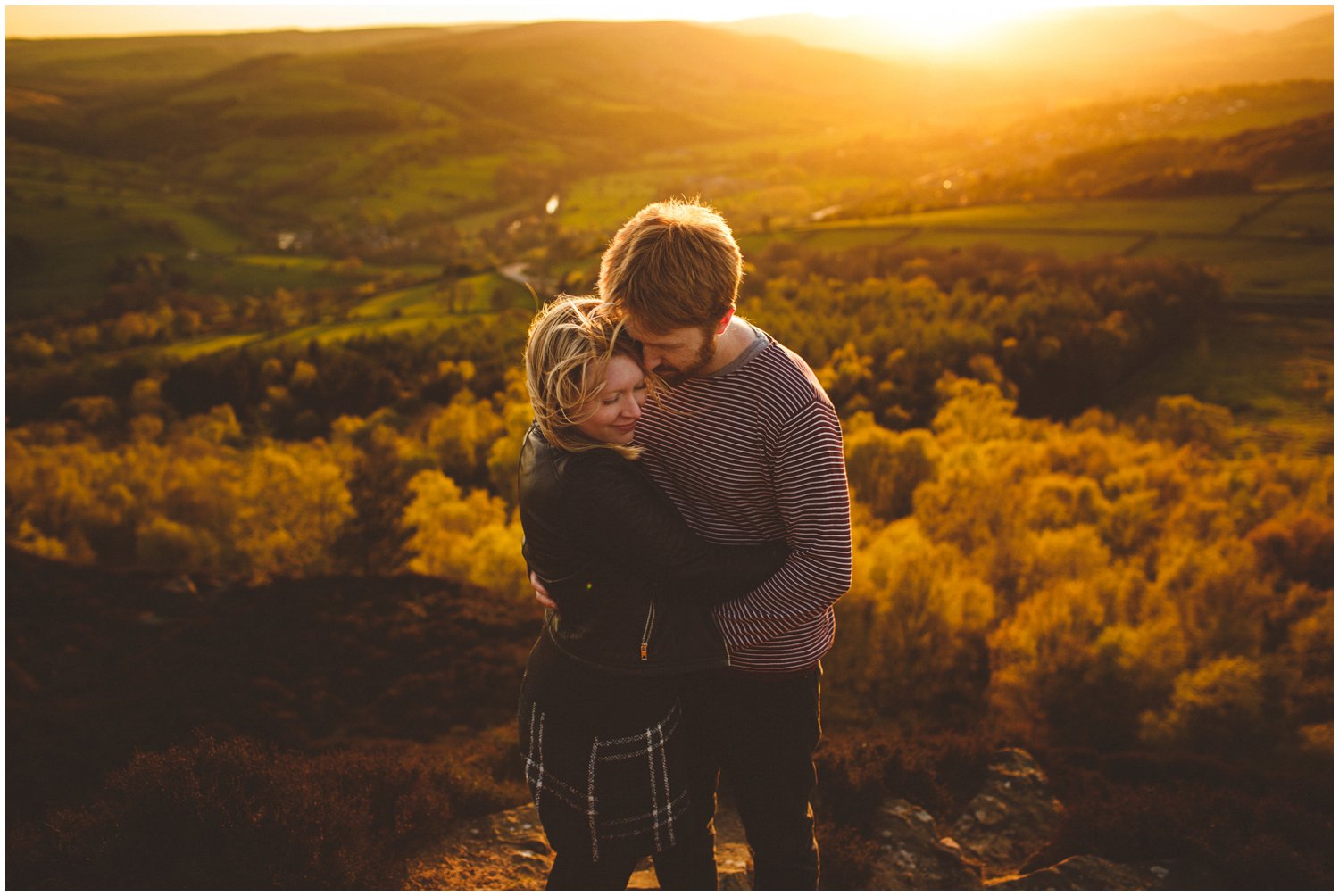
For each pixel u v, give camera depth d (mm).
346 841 2930
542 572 1785
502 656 7559
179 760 2896
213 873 2680
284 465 19266
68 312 113938
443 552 16438
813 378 1787
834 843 3107
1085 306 62094
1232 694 8555
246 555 18500
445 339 72062
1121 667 9180
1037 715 9273
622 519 1659
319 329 96062
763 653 1903
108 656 6906
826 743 3990
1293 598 12789
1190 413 44844
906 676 9773
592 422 1663
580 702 1809
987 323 63781
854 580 10227
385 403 56688
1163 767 3988
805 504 1721
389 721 6211
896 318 65875
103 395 60438
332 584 9273
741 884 2785
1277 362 58094
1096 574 12391
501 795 3607
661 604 1760
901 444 21812
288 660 7223
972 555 14750
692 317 1576
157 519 19609
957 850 3211
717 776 2174
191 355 86000
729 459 1797
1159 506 22250
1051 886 2939
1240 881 2977
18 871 2643
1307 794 3752
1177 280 68938
